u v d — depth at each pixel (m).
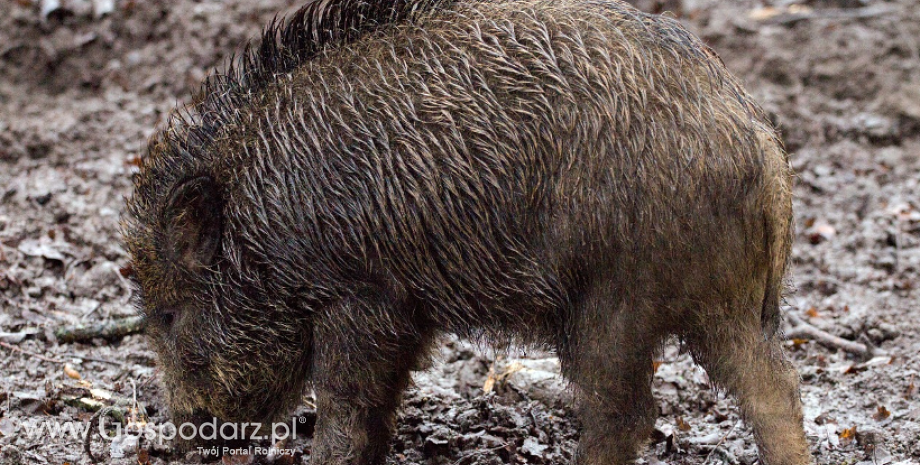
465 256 10.91
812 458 12.51
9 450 12.66
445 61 10.90
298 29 11.90
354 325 11.28
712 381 11.35
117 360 15.22
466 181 10.67
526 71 10.68
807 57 26.05
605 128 10.46
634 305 10.71
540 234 10.73
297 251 11.13
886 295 18.39
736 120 10.60
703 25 27.00
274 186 11.12
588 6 11.31
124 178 20.48
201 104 12.26
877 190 22.25
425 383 15.30
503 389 15.18
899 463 13.26
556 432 14.05
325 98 11.14
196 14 25.12
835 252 20.00
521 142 10.58
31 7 24.64
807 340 16.84
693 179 10.37
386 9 11.54
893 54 26.09
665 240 10.45
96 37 24.59
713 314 10.84
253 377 11.93
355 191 10.88
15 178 20.44
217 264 11.59
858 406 14.98
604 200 10.47
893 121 24.58
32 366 14.78
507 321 11.38
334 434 11.72
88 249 18.11
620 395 11.14
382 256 10.98
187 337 12.05
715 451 13.70
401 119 10.82
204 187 11.38
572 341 11.23
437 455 13.48
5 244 17.91
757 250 10.80
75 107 23.34
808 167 23.11
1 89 23.72
